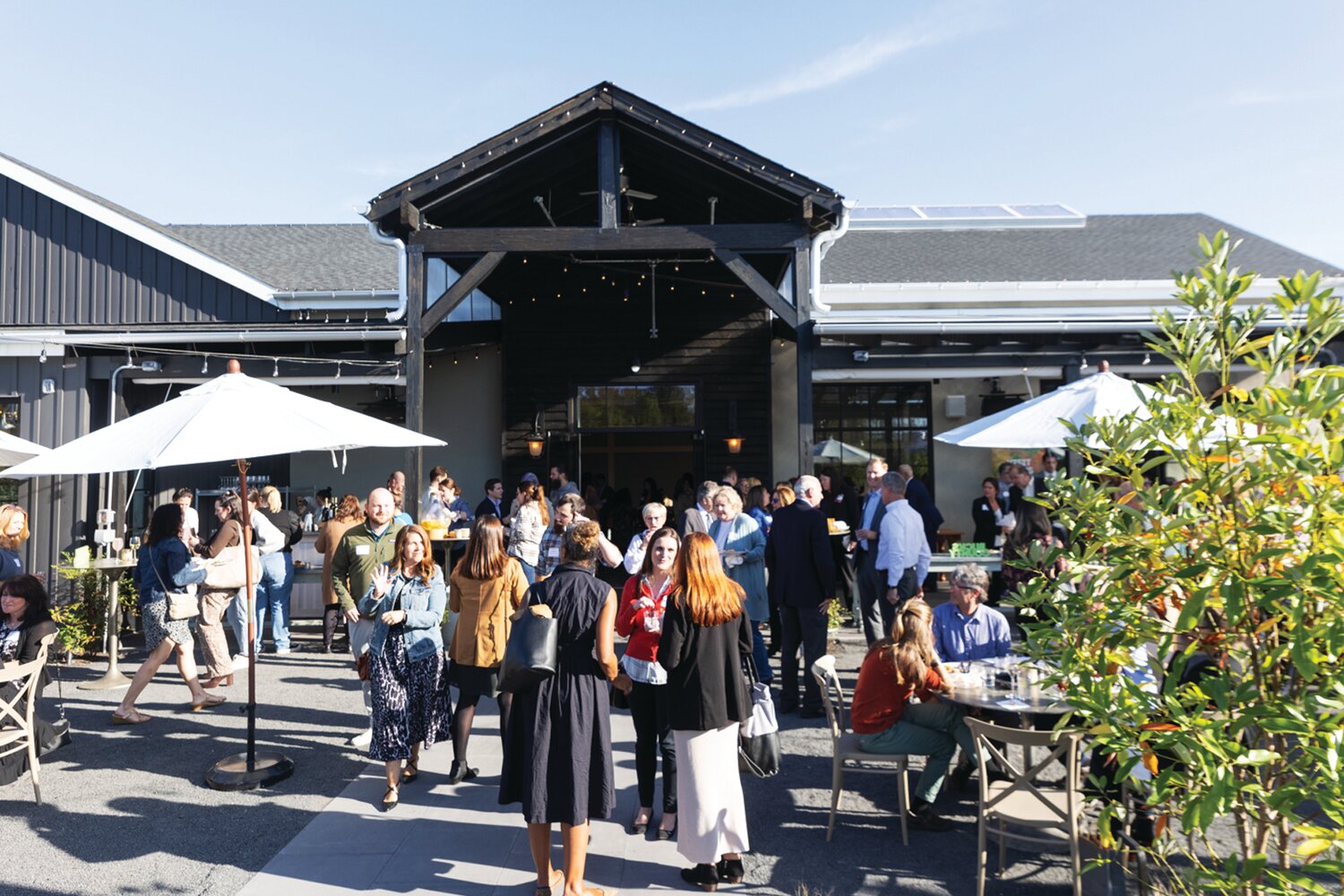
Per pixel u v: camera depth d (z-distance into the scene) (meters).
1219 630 2.81
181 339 10.29
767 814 5.16
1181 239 16.39
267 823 5.01
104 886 4.23
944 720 4.83
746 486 12.05
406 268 10.09
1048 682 3.12
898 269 14.66
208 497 13.66
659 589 4.99
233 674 8.45
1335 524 2.38
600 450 17.23
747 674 4.80
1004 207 18.70
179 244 12.25
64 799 5.38
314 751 6.31
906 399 14.45
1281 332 2.76
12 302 12.19
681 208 12.27
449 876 4.33
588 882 4.27
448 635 8.17
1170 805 2.94
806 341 10.06
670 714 4.22
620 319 14.53
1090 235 16.86
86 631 9.48
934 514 8.65
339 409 6.31
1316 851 2.22
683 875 4.27
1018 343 10.77
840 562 10.06
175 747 6.38
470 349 14.62
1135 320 10.93
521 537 8.58
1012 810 4.20
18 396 10.77
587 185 11.72
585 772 4.07
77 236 12.27
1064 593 3.06
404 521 8.09
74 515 10.54
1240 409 2.59
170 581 7.08
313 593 10.87
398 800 5.33
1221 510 2.70
